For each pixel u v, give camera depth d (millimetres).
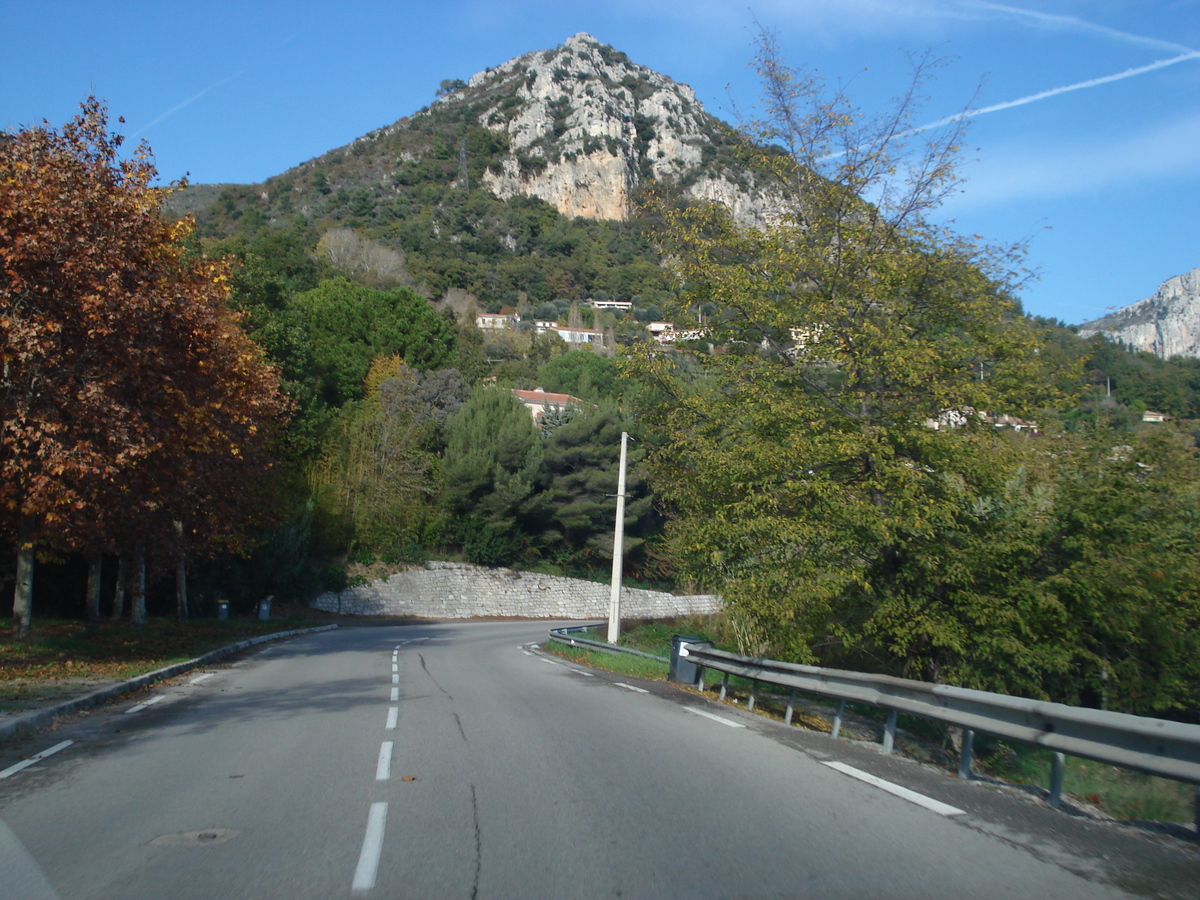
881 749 9281
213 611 38500
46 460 15398
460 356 75062
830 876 4980
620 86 195500
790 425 15727
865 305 16109
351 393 59969
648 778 7492
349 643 28734
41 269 15422
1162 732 5715
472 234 148750
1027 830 5957
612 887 4781
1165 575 14820
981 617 14695
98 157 17438
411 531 52938
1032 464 15586
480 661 21828
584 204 169875
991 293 15812
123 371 16453
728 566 16703
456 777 7484
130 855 5316
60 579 31562
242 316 27953
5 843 5551
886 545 15547
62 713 10969
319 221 145000
